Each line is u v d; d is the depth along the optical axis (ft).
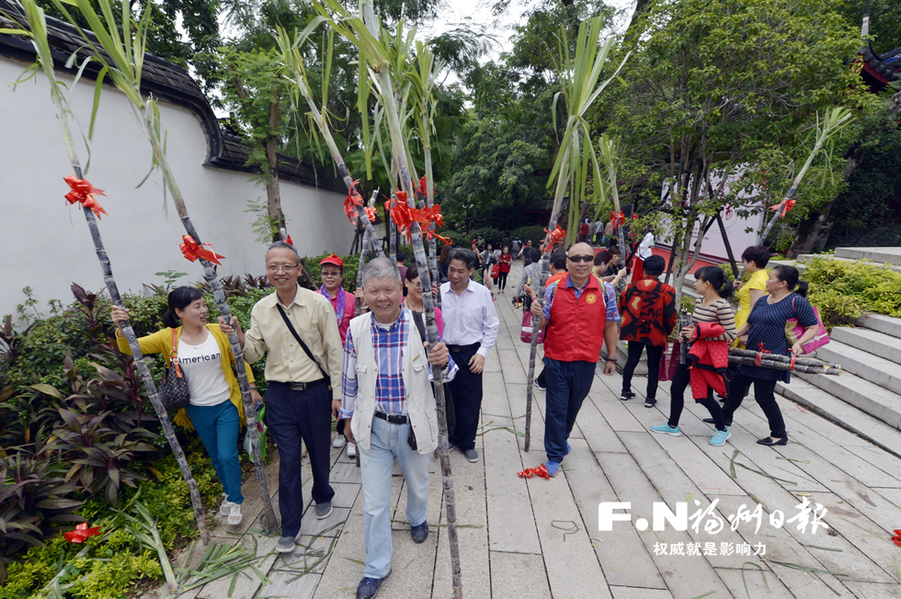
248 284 23.43
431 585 7.89
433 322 6.51
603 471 11.41
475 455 11.94
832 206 38.11
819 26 16.34
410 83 7.91
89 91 16.39
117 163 17.62
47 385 10.09
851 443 12.73
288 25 30.55
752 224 31.24
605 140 15.81
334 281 11.94
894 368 15.06
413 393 7.52
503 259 41.19
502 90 65.72
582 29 8.66
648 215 19.88
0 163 13.65
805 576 8.01
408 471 8.14
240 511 9.44
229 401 9.20
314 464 9.29
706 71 16.39
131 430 10.26
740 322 14.57
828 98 16.33
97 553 8.45
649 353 15.14
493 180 74.02
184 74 22.09
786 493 10.42
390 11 35.73
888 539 8.91
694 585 7.82
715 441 12.63
